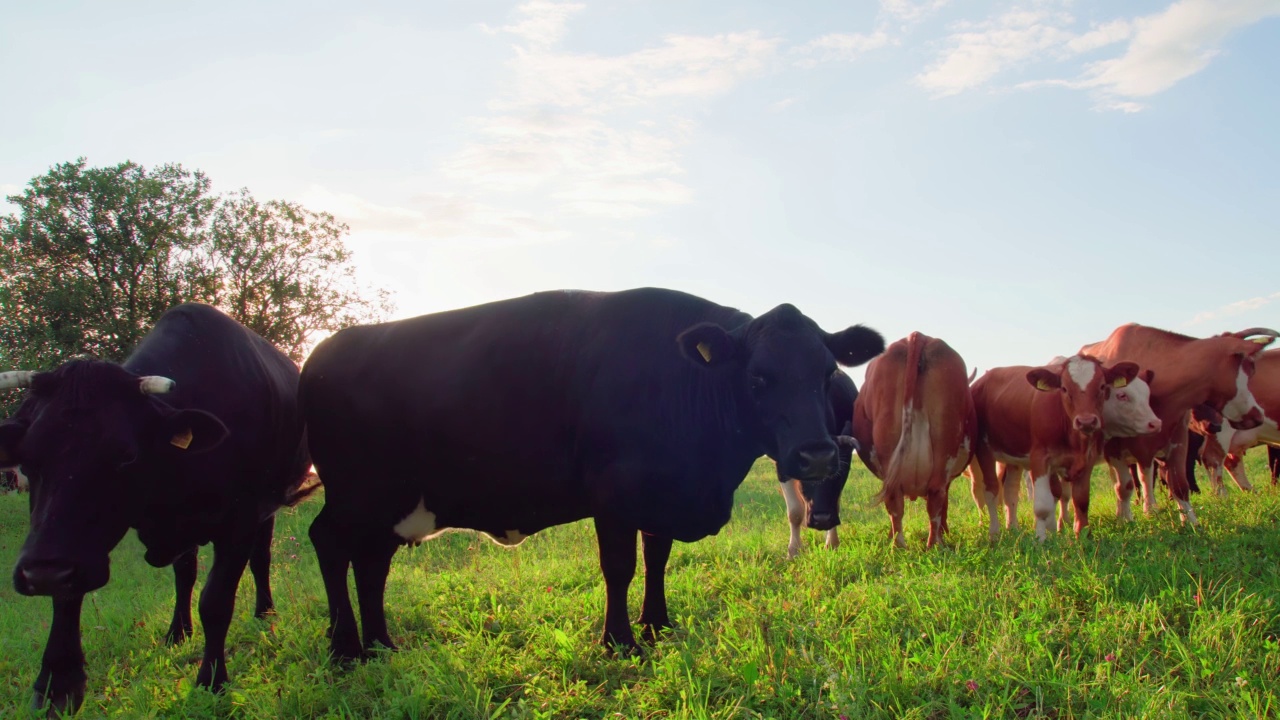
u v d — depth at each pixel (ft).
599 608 21.06
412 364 19.53
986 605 17.99
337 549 19.94
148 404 16.08
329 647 19.43
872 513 39.40
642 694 14.76
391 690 15.99
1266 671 13.75
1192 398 31.35
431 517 19.94
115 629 23.59
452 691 15.39
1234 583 18.95
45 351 84.43
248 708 15.74
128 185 91.50
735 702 13.79
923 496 28.60
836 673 13.85
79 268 92.68
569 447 18.40
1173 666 14.37
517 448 18.48
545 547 35.09
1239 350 31.01
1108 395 29.58
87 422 15.25
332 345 21.03
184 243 94.79
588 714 14.71
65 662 16.07
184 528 18.07
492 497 19.03
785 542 31.53
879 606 18.35
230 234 96.78
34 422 15.26
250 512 19.21
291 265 101.71
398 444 19.42
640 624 19.58
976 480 35.58
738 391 17.99
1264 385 39.22
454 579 26.48
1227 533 25.52
